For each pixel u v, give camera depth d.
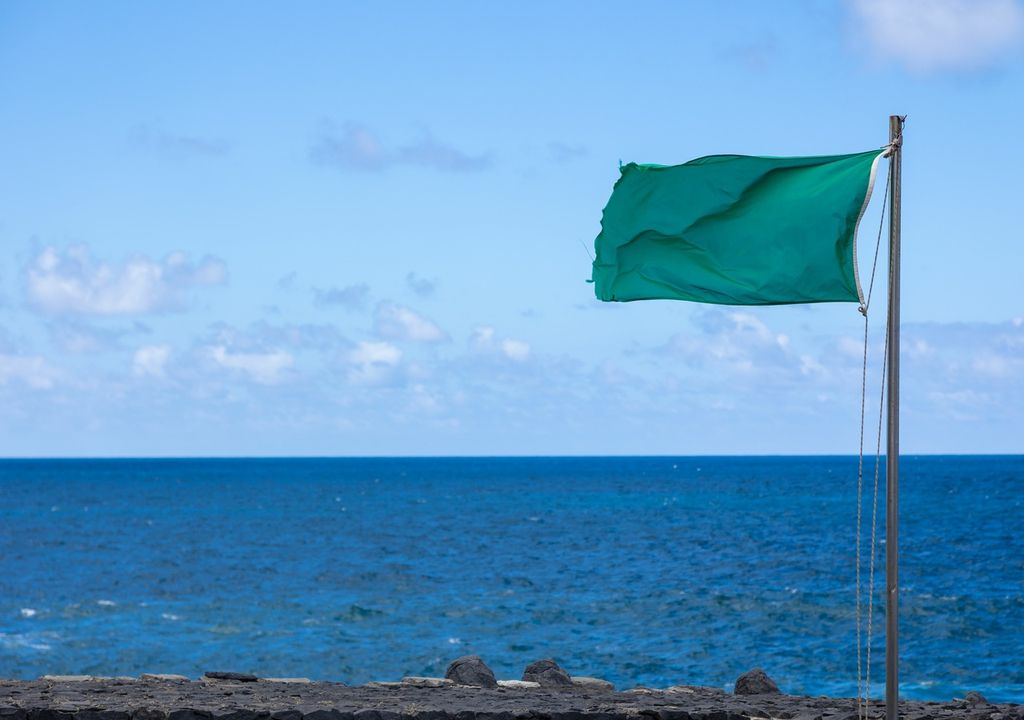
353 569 68.56
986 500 141.62
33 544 88.06
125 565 71.31
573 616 48.06
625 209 11.27
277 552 81.19
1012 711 14.73
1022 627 43.66
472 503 154.50
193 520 118.69
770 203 10.87
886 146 10.38
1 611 49.72
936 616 46.75
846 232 10.50
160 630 44.16
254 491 196.50
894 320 10.25
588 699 14.95
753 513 124.56
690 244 11.10
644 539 90.94
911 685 33.47
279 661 37.75
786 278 10.72
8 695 14.02
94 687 15.09
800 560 72.00
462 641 41.78
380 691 15.45
